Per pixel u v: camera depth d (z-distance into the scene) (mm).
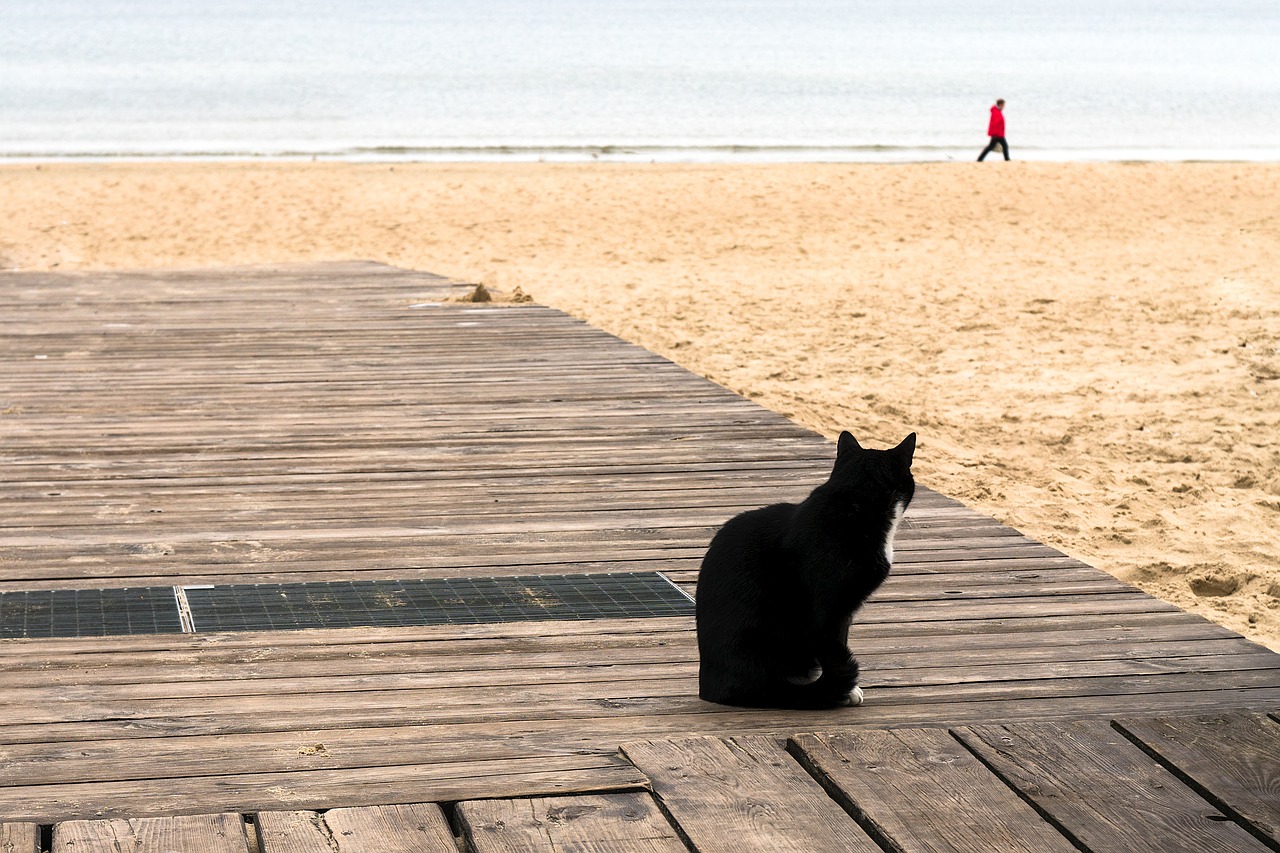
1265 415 9555
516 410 7832
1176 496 7805
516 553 5160
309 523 5555
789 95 48125
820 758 3066
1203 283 14758
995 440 9000
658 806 2863
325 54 68188
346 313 11406
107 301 12070
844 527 3395
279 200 21953
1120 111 44438
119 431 7223
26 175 24922
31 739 3271
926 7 154375
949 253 17328
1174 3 176375
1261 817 2787
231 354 9547
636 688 3756
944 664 3932
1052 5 164750
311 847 2637
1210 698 3646
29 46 73000
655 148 32594
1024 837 2705
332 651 4066
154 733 3328
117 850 2600
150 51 69938
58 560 4996
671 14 124750
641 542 5336
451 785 2955
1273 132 39031
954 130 37938
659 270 16297
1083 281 15102
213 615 4398
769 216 20281
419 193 22469
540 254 17719
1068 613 4457
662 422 7551
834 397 9961
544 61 63562
